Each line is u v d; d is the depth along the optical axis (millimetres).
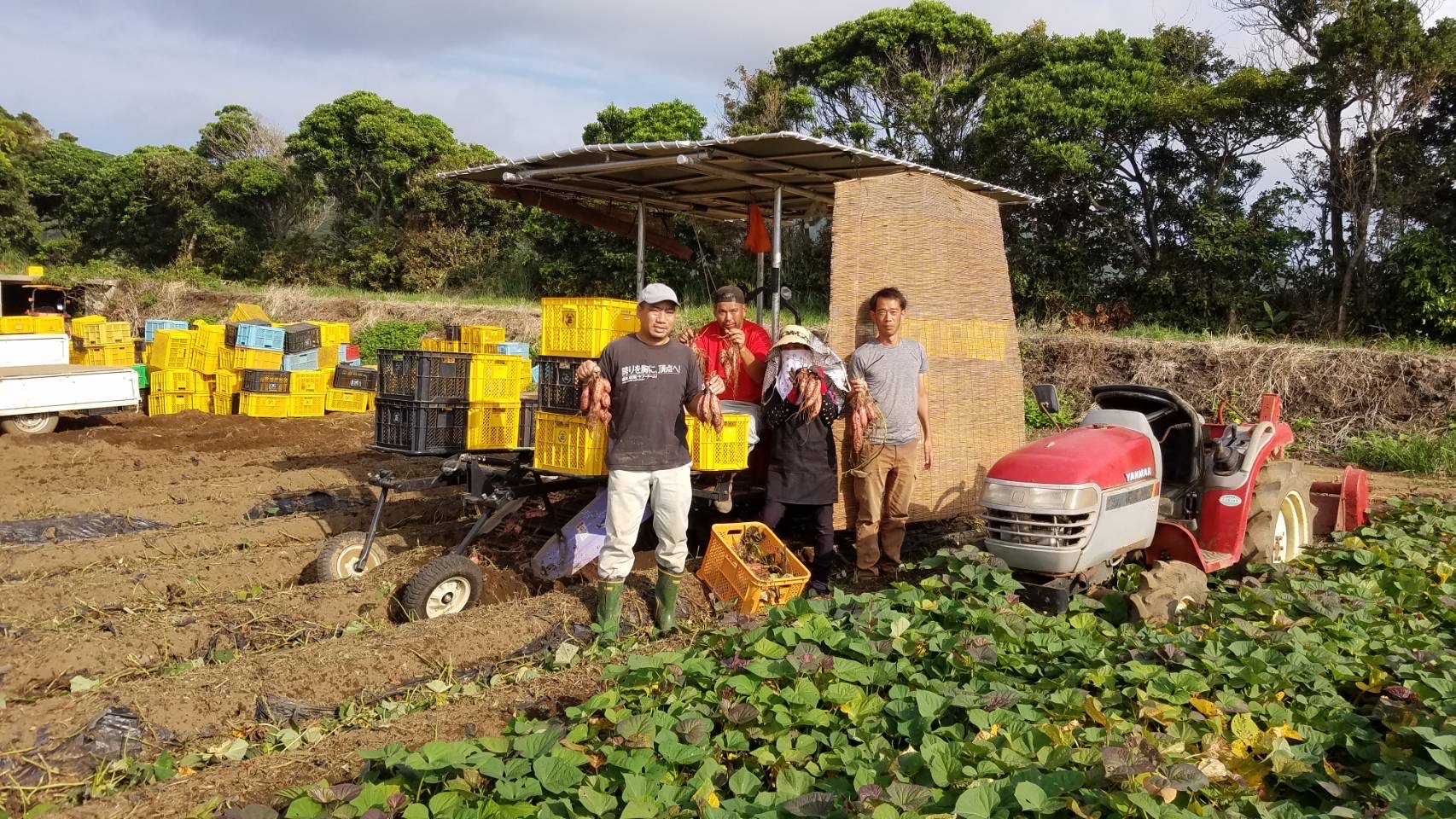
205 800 3492
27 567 6543
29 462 10633
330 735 4172
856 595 5969
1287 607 5109
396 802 3197
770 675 4070
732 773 3535
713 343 6762
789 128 22031
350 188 30422
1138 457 5582
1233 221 16250
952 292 7805
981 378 8000
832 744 3646
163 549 7074
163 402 14797
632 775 3293
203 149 35594
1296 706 4020
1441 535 7270
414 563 6297
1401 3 14531
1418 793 3129
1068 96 17219
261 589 6336
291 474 9688
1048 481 5195
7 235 36938
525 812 3102
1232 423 6699
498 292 25156
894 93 20875
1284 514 6621
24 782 3764
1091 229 17969
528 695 4457
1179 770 3129
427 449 6562
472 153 28219
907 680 4207
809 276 20312
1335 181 15820
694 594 6016
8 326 15031
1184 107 15992
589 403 5344
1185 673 4023
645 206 9242
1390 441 11719
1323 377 12898
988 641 4297
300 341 14945
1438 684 3941
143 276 27484
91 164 42469
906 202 7480
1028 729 3568
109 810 3400
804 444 6211
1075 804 3002
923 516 7508
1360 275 15727
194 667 4973
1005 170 17625
